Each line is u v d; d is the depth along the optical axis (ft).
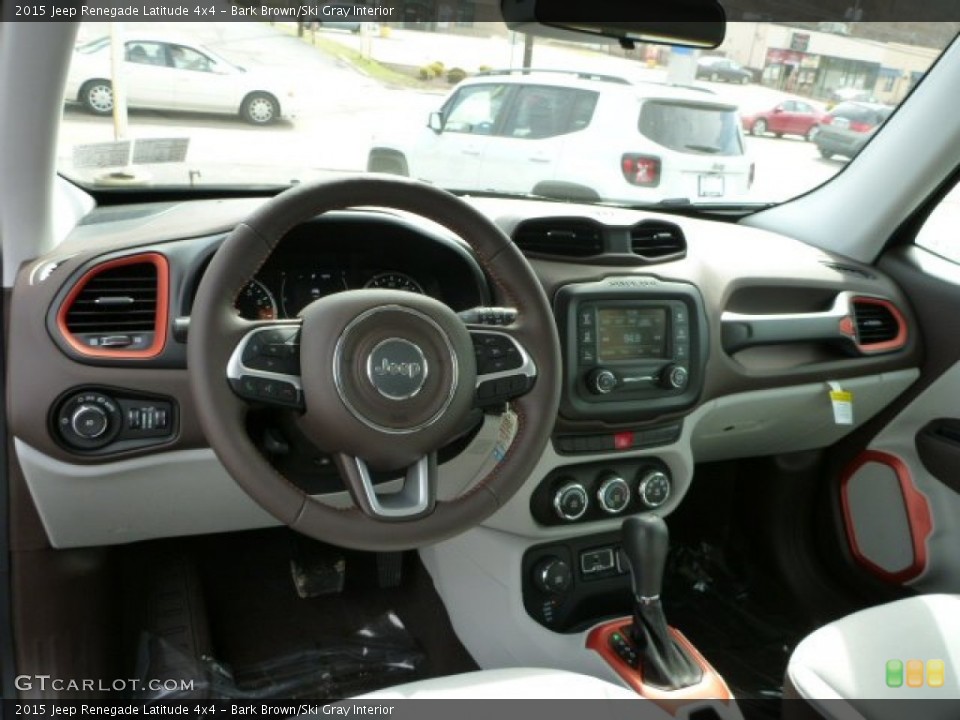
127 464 3.96
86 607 4.69
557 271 4.83
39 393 3.78
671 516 6.95
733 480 7.05
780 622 6.30
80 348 3.77
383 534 3.19
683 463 5.27
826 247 6.56
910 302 6.15
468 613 5.51
